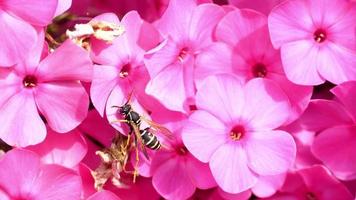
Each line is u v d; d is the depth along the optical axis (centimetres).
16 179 28
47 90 29
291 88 30
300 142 30
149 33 29
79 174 29
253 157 29
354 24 30
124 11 32
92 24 29
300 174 30
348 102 30
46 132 29
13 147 28
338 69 30
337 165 30
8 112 28
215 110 29
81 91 28
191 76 30
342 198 30
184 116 30
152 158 30
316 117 30
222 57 30
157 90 30
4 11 28
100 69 29
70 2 29
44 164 28
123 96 30
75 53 28
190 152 29
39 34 28
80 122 29
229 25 30
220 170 29
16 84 28
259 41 30
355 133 30
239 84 29
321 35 30
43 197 29
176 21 30
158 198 31
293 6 29
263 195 30
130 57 29
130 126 29
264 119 30
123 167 29
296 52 30
